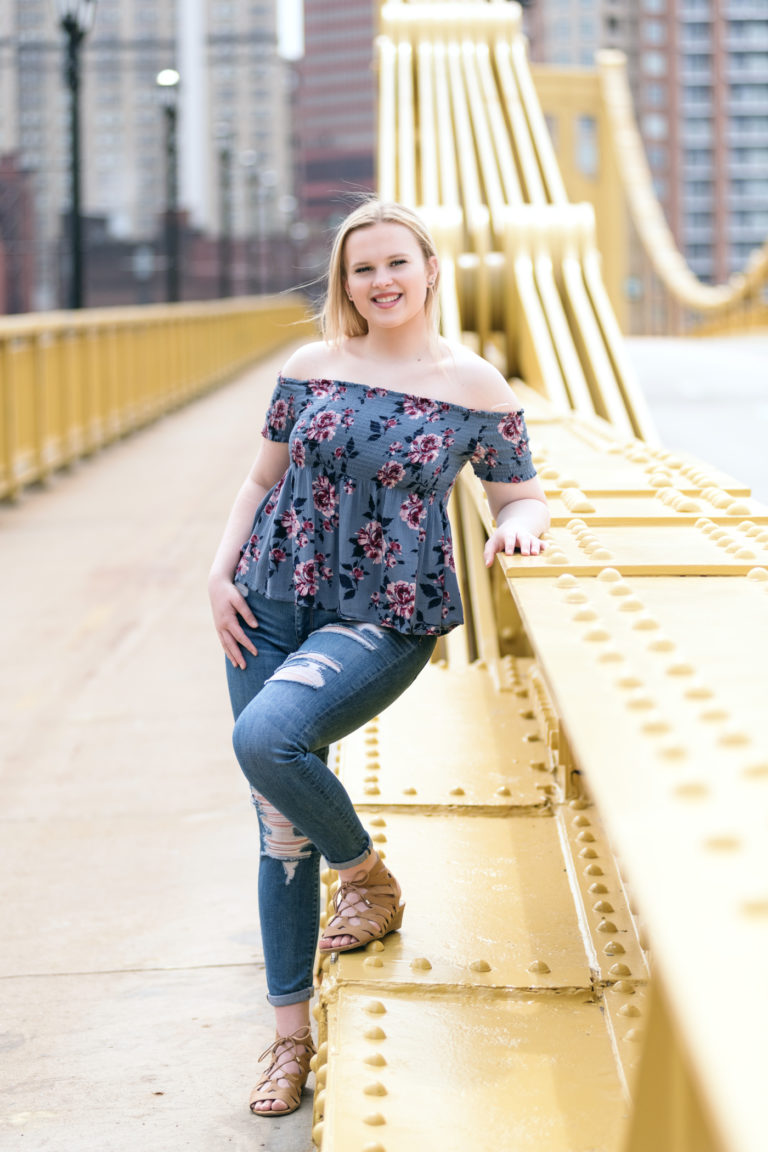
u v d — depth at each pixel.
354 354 2.60
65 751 4.99
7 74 169.50
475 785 3.42
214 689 5.78
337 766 3.57
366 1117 2.09
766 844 1.14
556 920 2.74
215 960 3.33
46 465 11.68
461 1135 2.05
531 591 2.14
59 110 171.25
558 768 3.42
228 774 4.72
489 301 7.14
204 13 175.25
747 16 172.38
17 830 4.22
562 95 15.38
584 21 156.00
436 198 8.28
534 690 4.07
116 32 174.00
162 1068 2.84
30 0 144.50
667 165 162.75
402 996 2.47
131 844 4.09
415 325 2.57
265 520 2.64
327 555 2.54
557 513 2.80
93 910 3.63
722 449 7.95
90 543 9.04
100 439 14.41
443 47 9.81
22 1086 2.78
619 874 2.93
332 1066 2.25
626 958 2.58
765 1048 0.84
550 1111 2.12
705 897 1.04
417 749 3.68
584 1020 2.39
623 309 16.25
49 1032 3.00
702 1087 0.82
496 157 9.08
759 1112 0.77
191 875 3.85
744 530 2.56
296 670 2.45
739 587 2.14
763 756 1.35
